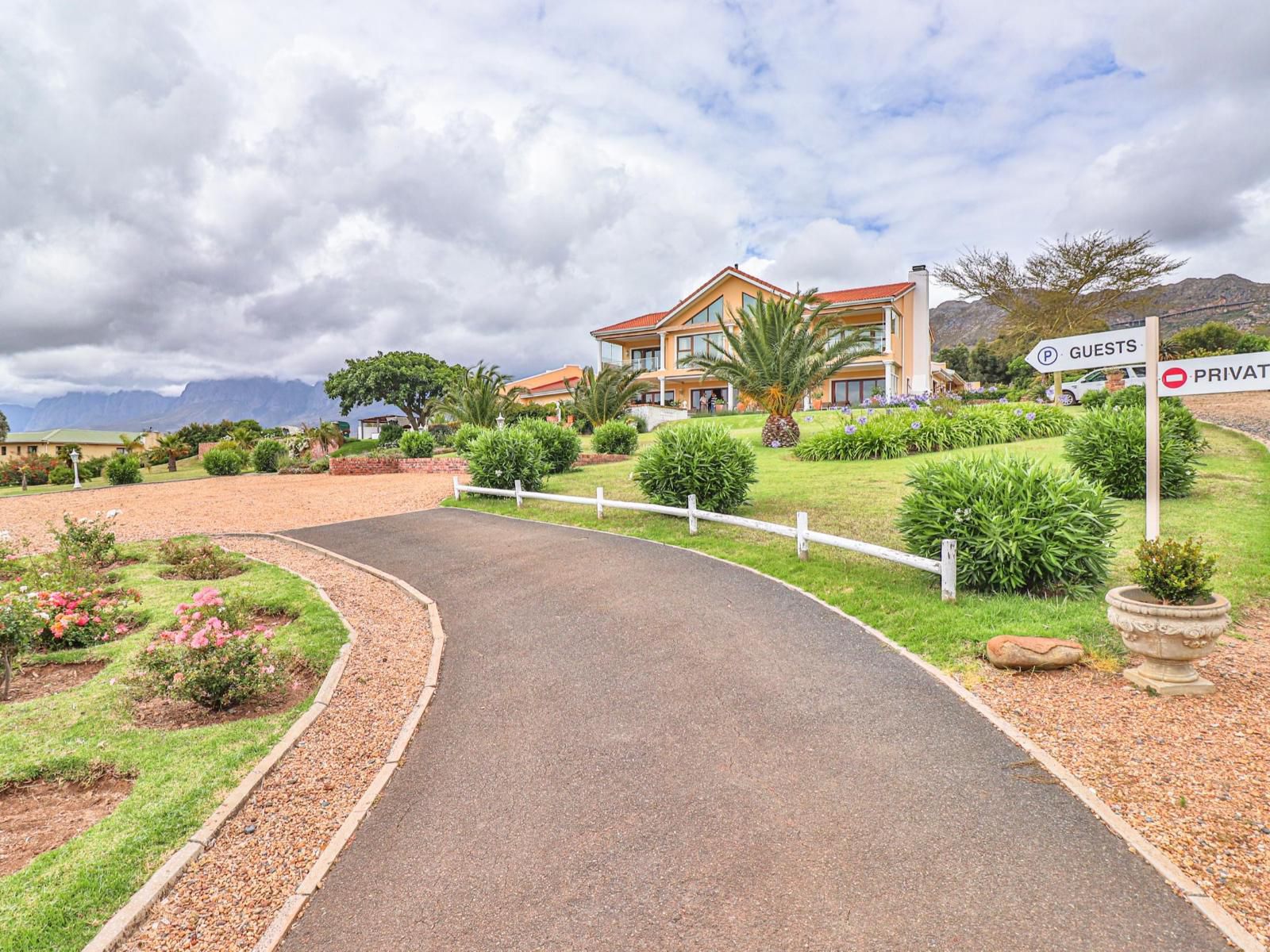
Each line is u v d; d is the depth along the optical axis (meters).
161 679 5.46
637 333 45.59
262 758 4.70
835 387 41.75
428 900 3.28
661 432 13.16
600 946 2.89
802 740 4.57
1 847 3.83
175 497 19.69
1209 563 4.69
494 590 8.86
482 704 5.53
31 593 6.92
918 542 7.78
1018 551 6.78
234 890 3.44
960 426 18.84
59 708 5.47
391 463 26.36
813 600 7.56
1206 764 3.91
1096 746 4.21
